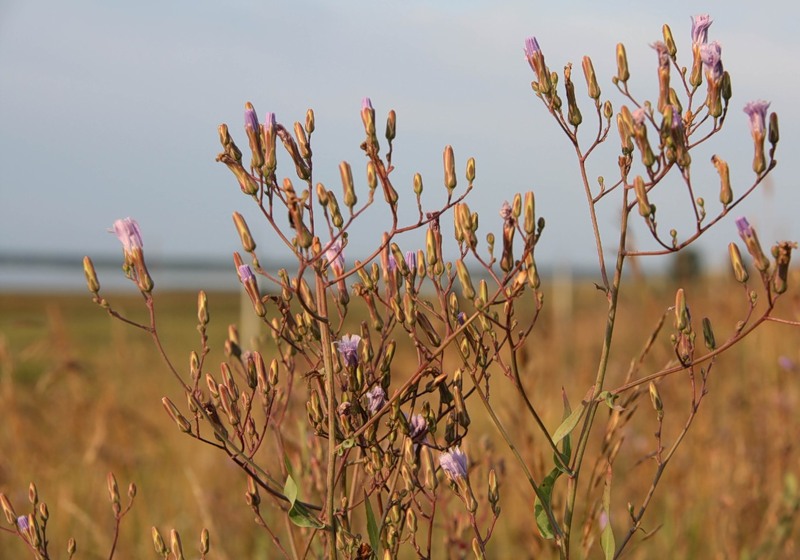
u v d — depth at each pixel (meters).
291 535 2.50
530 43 2.17
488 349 2.22
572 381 5.41
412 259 2.21
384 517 2.16
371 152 2.08
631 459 4.48
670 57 2.07
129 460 5.09
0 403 5.22
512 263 2.06
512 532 3.88
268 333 2.79
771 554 3.59
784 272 1.97
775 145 1.96
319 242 2.10
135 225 2.14
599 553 3.59
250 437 2.21
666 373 2.12
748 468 4.06
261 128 2.06
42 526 2.35
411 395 2.18
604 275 2.09
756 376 4.89
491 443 3.10
